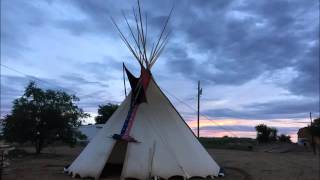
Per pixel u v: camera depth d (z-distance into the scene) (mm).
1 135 28594
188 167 16609
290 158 31750
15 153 28047
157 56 18000
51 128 28688
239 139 59688
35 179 16000
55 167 20328
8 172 17859
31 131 28234
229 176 18359
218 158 31094
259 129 59750
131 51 17844
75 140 30125
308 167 23812
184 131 17562
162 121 17266
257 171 21125
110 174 17359
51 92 29000
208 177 17078
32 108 28188
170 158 16328
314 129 38500
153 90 17672
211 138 60219
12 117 28000
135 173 15742
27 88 28438
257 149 48312
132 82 17641
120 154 18438
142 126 16906
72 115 29438
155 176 15797
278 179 18031
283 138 60500
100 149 16703
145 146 16391
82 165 16656
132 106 17375
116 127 17109
